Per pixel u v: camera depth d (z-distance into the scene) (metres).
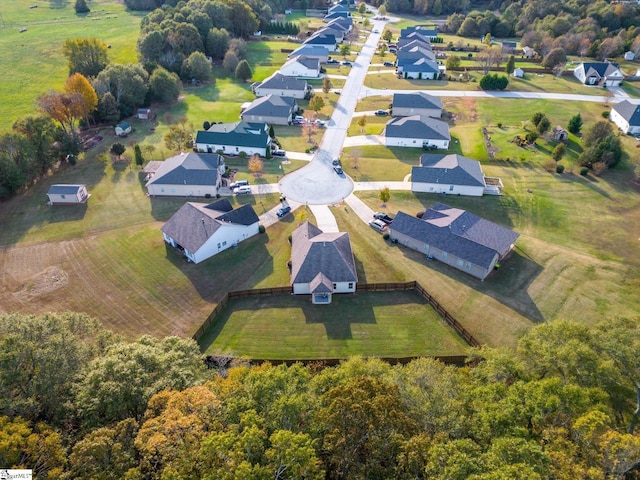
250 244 63.28
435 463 23.28
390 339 48.09
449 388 31.17
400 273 57.56
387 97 120.38
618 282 55.78
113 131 98.94
